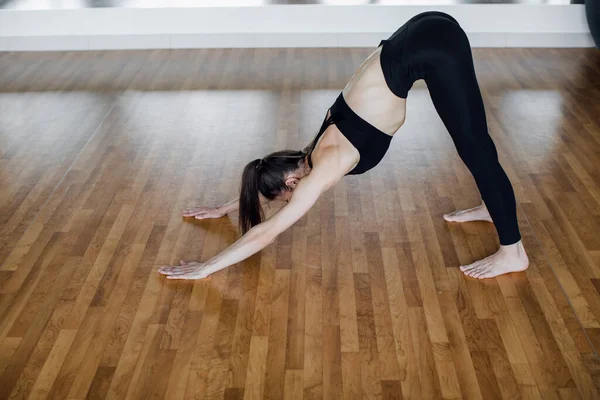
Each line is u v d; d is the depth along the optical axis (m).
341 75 4.96
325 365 2.51
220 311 2.79
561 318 2.71
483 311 2.76
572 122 4.25
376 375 2.46
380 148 2.66
